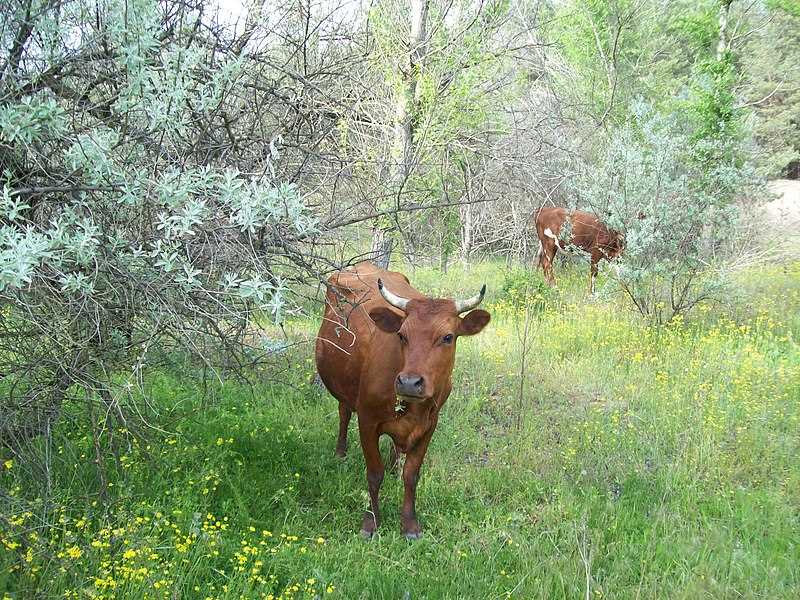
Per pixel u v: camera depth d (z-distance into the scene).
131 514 4.16
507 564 4.44
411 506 4.93
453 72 8.49
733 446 6.08
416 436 4.83
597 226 12.30
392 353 4.79
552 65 16.66
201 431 5.83
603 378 7.78
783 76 26.53
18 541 3.67
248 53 4.12
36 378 3.82
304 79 4.25
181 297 3.61
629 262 9.88
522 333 9.29
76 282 3.11
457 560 4.37
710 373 7.66
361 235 6.64
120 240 3.43
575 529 4.68
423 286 11.91
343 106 5.65
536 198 13.57
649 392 7.30
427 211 8.65
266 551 4.16
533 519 5.04
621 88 16.73
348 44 6.47
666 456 6.03
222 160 3.91
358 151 7.05
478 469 5.73
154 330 3.52
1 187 3.53
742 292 10.32
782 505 5.16
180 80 3.45
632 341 8.74
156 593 3.55
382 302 5.33
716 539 4.66
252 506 4.89
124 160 3.61
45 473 3.93
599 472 5.73
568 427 6.58
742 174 9.95
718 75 11.13
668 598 4.05
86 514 3.98
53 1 3.52
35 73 3.45
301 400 6.99
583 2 16.47
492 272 13.73
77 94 3.57
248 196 3.36
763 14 19.70
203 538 4.11
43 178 3.60
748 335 9.05
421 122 8.36
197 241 3.65
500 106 10.84
